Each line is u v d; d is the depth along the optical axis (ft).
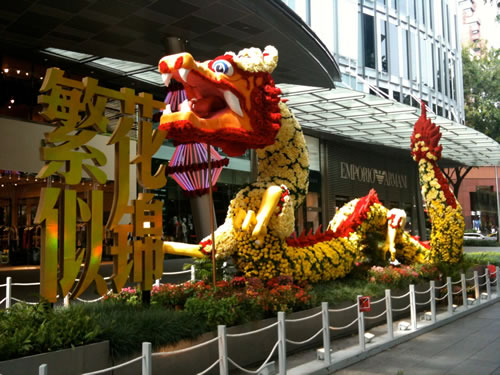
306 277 24.95
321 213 81.46
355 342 23.45
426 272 34.17
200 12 33.91
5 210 55.26
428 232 119.75
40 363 13.42
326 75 46.50
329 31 73.67
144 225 20.56
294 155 24.59
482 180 165.68
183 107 18.19
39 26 35.94
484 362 20.39
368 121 65.00
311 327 22.53
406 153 96.89
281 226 22.50
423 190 37.73
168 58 17.65
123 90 19.72
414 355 21.77
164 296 21.95
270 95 21.03
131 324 16.10
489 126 129.29
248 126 19.95
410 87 90.84
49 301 17.16
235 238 22.91
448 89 104.17
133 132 50.62
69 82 17.90
